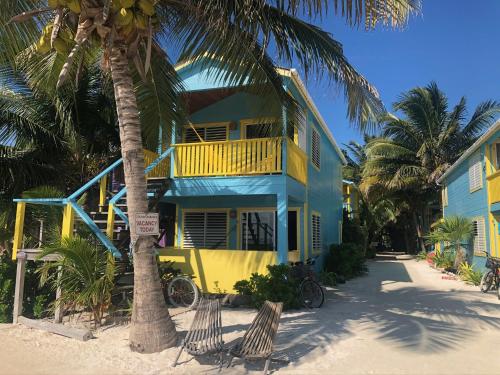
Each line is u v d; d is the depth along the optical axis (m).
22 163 11.61
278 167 10.98
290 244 14.67
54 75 9.60
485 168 16.14
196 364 5.88
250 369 5.70
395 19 5.64
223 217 14.05
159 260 10.81
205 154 11.55
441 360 6.09
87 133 12.64
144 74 6.86
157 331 6.40
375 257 30.61
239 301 9.84
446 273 18.50
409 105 28.27
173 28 8.06
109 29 6.22
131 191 6.52
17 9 7.12
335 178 21.81
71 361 6.07
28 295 9.18
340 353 6.34
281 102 8.85
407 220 34.53
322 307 9.95
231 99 13.95
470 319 8.63
